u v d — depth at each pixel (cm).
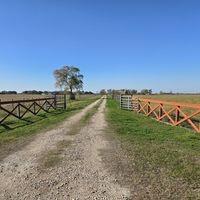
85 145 1155
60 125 1781
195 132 1498
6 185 704
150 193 643
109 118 2178
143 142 1213
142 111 2719
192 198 614
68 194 643
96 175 770
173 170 805
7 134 1443
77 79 8894
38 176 768
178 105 1738
